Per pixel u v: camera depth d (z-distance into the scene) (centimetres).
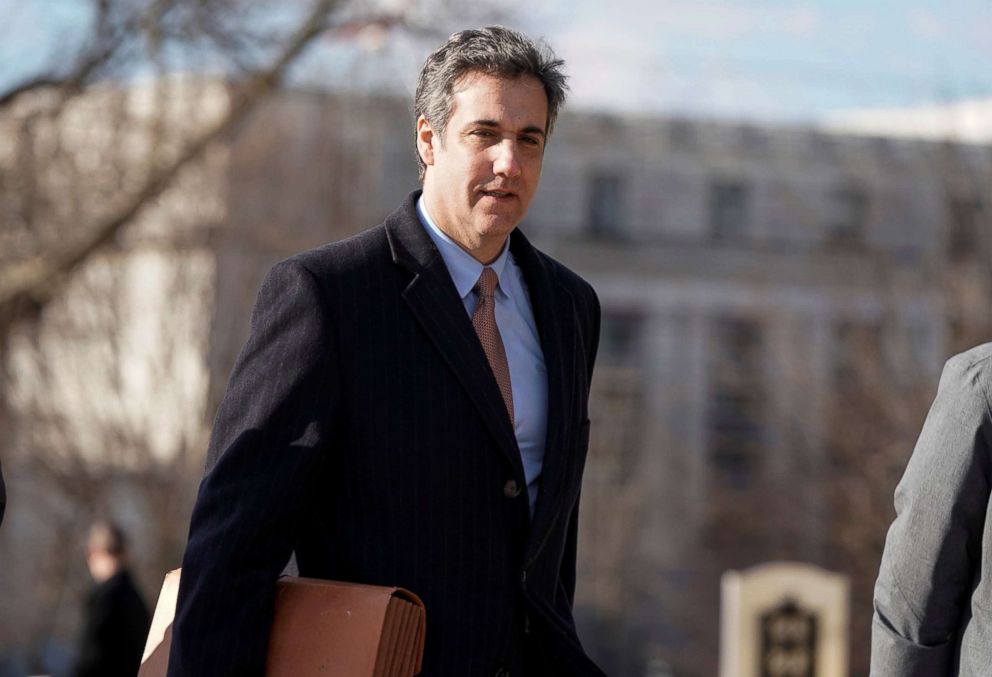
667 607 3697
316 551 370
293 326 363
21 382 2247
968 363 383
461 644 361
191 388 2280
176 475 2194
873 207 2608
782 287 4350
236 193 2320
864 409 2256
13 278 1669
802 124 4216
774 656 1368
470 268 385
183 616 346
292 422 357
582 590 3794
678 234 5019
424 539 362
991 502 370
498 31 375
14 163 1681
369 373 364
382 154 2506
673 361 4947
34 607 2592
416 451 363
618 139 5041
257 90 1642
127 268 2291
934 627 381
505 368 384
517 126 369
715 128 4959
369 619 342
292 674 344
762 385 2906
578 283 417
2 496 387
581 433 396
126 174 1681
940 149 2308
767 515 3012
